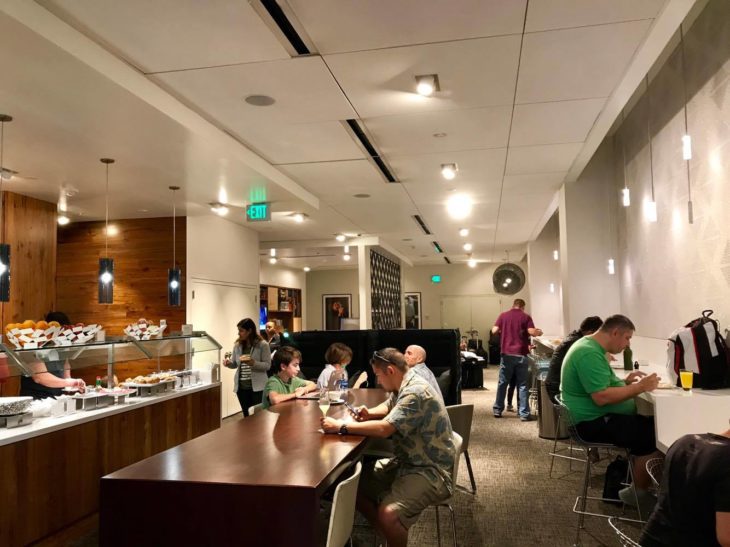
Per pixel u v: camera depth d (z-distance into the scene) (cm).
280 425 315
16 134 381
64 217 659
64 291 687
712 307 379
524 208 781
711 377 331
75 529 342
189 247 674
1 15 231
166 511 209
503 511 377
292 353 422
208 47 296
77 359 363
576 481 440
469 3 262
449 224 900
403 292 1415
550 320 1096
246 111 389
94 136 387
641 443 328
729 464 158
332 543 188
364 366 638
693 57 387
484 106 393
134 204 605
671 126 448
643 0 263
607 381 340
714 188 364
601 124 434
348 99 373
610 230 646
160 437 431
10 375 305
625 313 616
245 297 838
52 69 284
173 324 661
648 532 175
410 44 300
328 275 1557
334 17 271
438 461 269
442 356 619
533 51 311
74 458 341
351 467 259
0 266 377
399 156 516
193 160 449
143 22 269
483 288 1564
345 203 712
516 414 728
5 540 288
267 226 841
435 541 330
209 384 511
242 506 204
